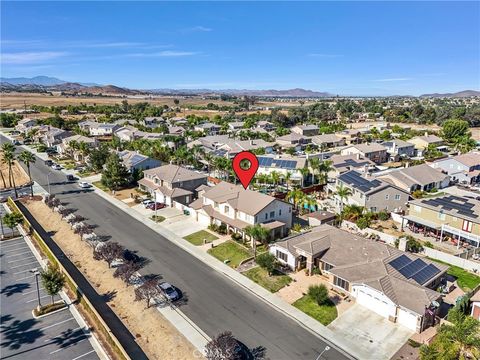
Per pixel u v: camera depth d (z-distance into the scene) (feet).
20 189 257.96
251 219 170.71
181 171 241.35
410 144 384.68
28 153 245.65
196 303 122.62
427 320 109.09
